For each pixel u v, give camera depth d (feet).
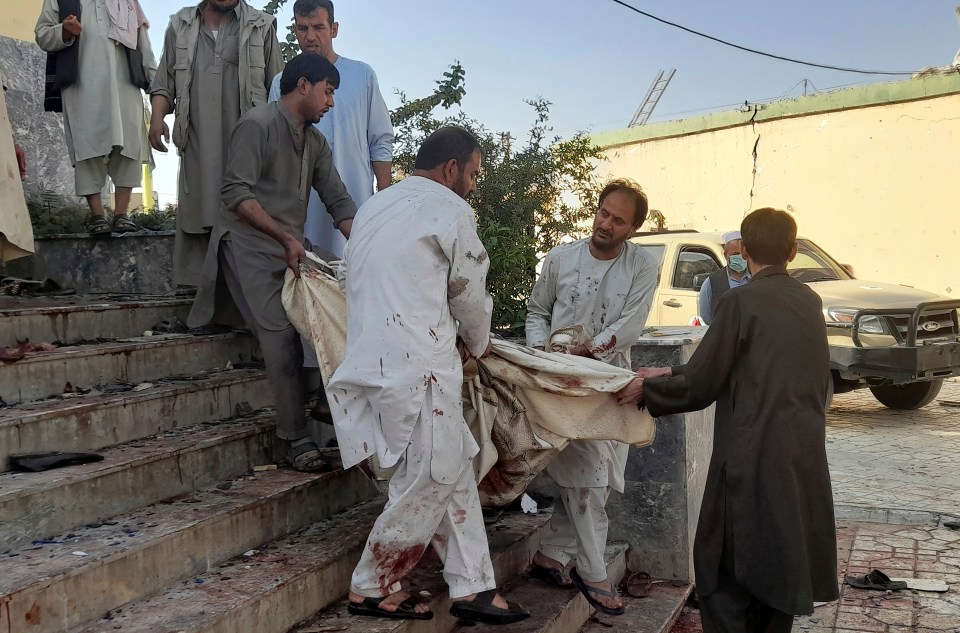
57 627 8.17
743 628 10.31
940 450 24.98
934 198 42.32
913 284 43.29
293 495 11.52
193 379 13.28
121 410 11.37
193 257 15.43
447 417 9.32
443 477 9.29
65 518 9.50
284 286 11.50
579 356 11.63
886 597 14.79
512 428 10.75
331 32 15.31
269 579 9.70
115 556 8.75
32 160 23.26
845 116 44.78
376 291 9.37
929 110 42.11
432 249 9.39
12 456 9.96
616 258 12.45
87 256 17.43
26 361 11.21
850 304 27.81
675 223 52.39
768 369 10.20
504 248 18.03
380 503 13.00
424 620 10.16
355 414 9.65
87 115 17.11
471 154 10.13
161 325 14.70
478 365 10.68
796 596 9.71
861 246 44.83
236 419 13.05
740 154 48.85
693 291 29.63
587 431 11.17
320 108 12.29
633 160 54.24
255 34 15.29
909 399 31.17
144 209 25.63
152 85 15.65
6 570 8.27
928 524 18.85
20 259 18.02
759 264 11.00
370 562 9.67
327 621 9.98
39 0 23.91
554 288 12.94
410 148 22.04
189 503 10.61
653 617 13.20
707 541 10.53
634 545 14.92
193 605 8.94
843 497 20.44
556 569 13.00
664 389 10.78
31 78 23.36
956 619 13.80
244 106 14.97
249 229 12.14
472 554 9.82
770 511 9.95
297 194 12.51
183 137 15.08
